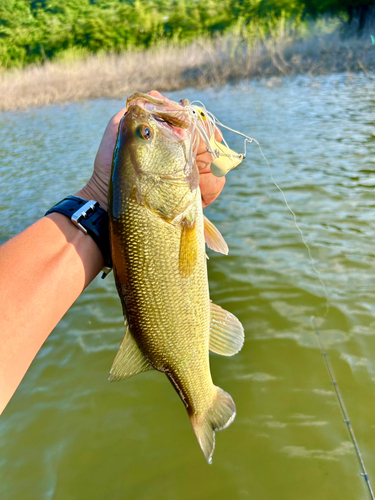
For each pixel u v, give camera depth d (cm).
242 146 215
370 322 89
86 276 35
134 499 64
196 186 41
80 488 66
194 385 42
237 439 71
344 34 525
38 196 184
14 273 31
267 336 90
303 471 65
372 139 204
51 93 469
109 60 559
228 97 365
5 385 27
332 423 71
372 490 61
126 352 39
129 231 38
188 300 40
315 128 236
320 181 160
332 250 115
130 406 79
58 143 280
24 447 73
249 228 132
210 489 64
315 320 92
